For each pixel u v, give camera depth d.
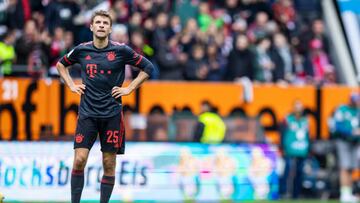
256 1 55.09
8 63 43.06
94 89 26.33
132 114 42.09
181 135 42.81
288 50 51.38
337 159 47.69
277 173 45.00
